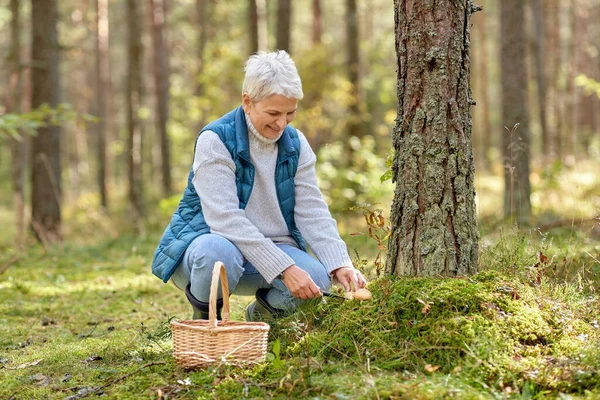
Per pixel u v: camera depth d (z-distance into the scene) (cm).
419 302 274
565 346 262
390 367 256
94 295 498
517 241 375
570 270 379
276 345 251
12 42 1310
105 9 1942
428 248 295
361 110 1312
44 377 287
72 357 317
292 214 315
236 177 298
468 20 298
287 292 310
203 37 1905
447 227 295
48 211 994
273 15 2105
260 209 305
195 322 279
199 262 284
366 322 281
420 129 296
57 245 817
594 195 630
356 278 293
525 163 704
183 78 2562
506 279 293
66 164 2728
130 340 344
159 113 1761
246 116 298
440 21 291
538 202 829
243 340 264
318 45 1354
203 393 243
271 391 241
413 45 295
